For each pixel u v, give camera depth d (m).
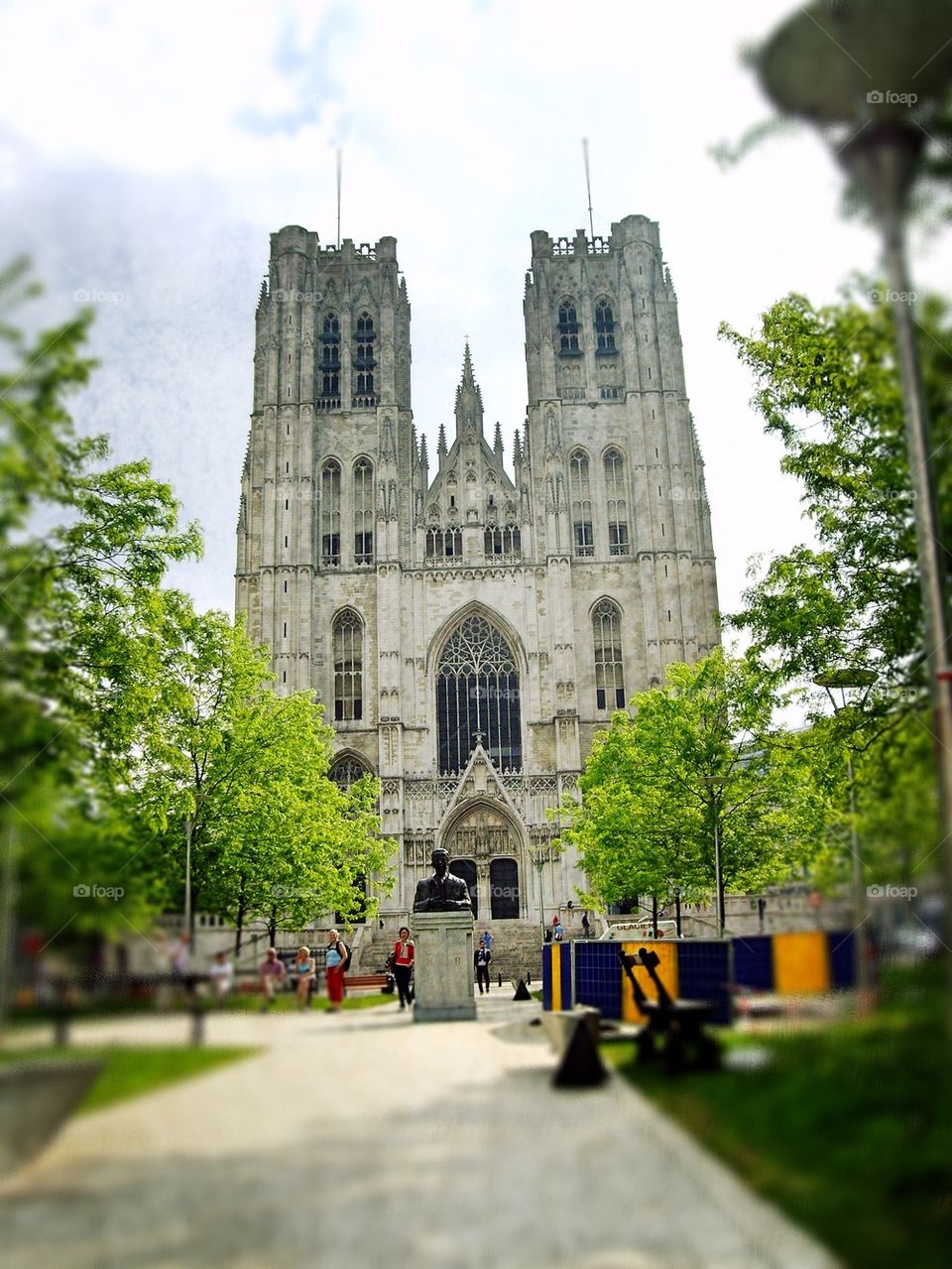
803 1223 12.40
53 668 32.22
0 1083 14.75
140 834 40.12
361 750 113.50
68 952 19.47
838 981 21.22
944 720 19.14
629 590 117.50
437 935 39.53
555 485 117.69
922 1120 14.05
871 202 19.45
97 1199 12.82
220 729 60.84
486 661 116.38
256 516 120.31
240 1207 12.71
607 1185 13.76
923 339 19.77
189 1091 16.28
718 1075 19.56
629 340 123.00
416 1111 17.14
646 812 70.31
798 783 65.88
